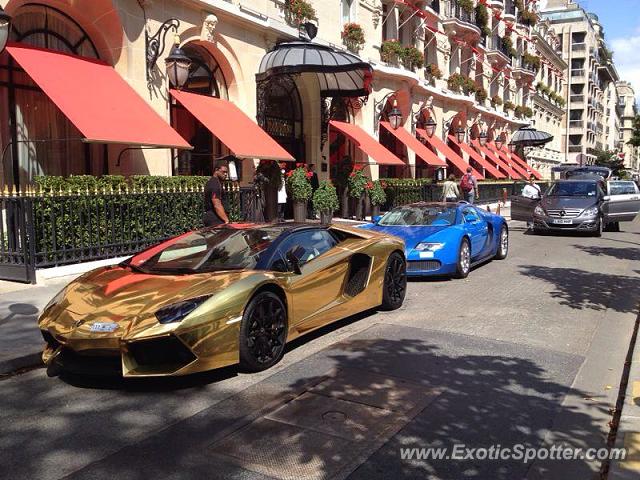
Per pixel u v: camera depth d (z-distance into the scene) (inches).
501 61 1505.9
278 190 631.8
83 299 203.6
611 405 178.7
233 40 591.2
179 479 132.8
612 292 353.1
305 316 230.2
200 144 578.2
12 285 337.1
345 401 178.2
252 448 147.8
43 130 445.7
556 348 237.1
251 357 199.9
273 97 704.4
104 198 384.2
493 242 468.4
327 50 611.5
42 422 165.9
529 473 137.9
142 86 482.3
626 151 5644.7
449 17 1160.8
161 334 176.6
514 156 1659.7
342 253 259.3
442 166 970.7
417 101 1027.9
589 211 674.2
